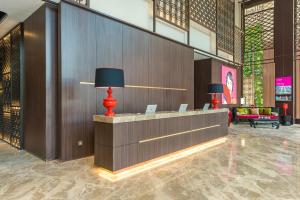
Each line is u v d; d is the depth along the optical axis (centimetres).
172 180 315
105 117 337
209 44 927
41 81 422
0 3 413
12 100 551
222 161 411
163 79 642
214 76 941
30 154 459
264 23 1120
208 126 546
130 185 297
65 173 343
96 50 457
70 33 413
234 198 257
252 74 1168
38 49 434
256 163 396
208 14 912
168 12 696
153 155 390
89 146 445
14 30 540
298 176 329
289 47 1012
